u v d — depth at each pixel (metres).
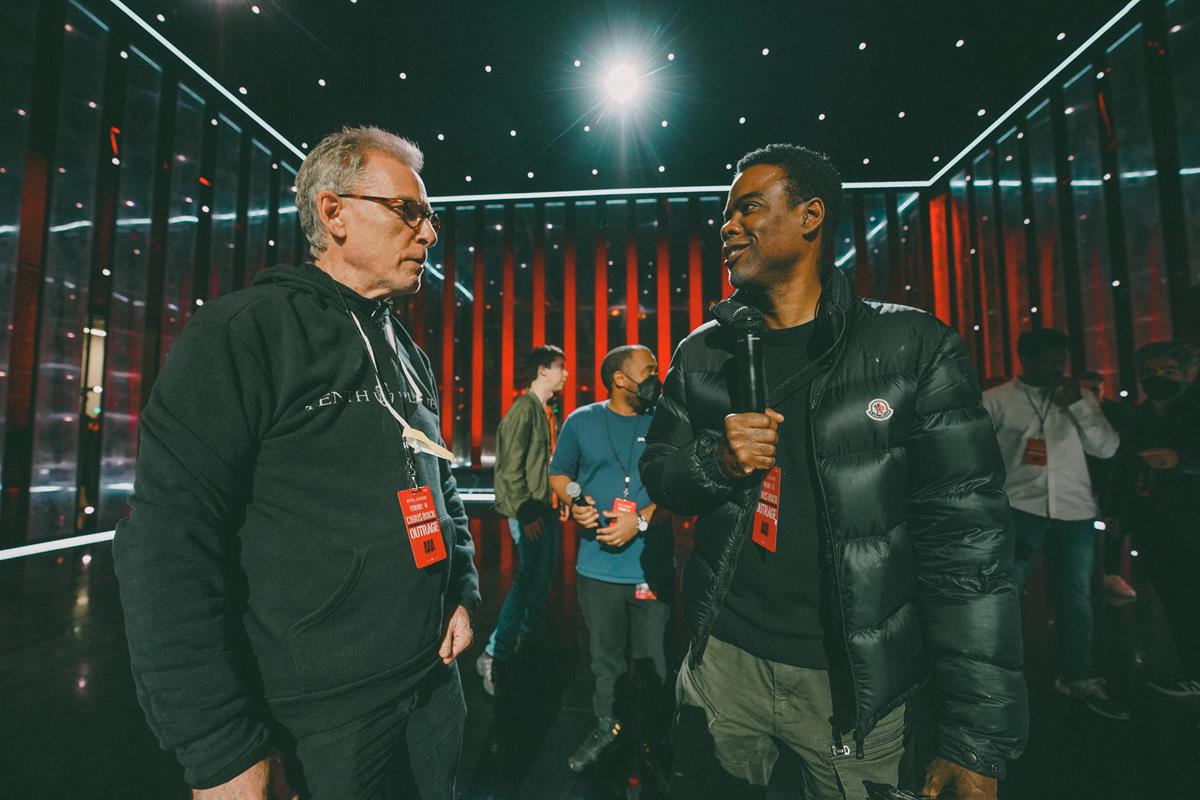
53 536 5.27
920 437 0.96
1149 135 5.24
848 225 9.16
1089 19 5.45
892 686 0.94
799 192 1.03
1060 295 6.24
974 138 7.54
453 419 9.48
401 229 0.99
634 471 2.05
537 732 2.23
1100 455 2.49
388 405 0.95
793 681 1.02
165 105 6.32
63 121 5.41
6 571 4.42
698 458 1.04
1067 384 2.56
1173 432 2.16
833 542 0.97
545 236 9.48
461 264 9.84
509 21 5.85
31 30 5.16
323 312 0.93
